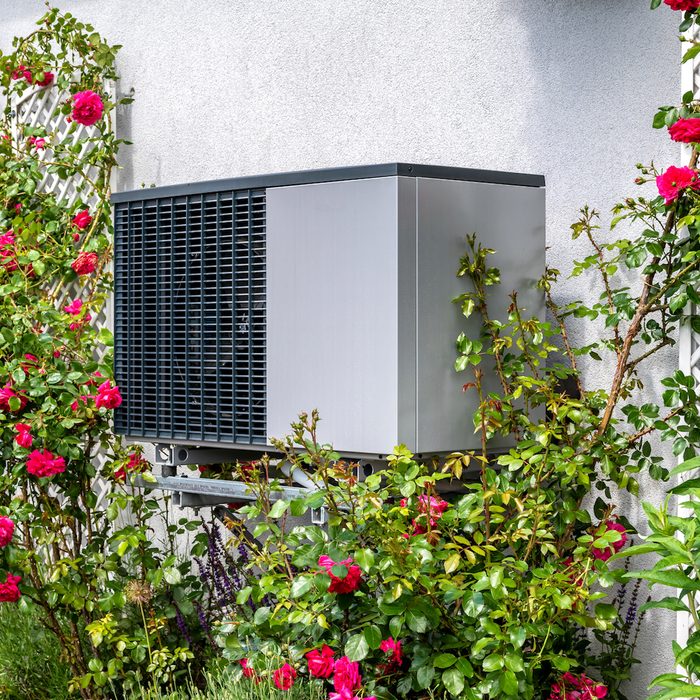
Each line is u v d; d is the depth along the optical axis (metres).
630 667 3.71
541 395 3.54
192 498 4.18
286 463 3.85
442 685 3.16
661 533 2.53
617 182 3.78
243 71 4.96
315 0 4.67
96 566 4.20
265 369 3.75
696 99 3.43
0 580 4.16
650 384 3.69
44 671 4.42
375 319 3.43
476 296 3.53
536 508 3.20
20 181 5.62
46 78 5.83
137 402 4.23
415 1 4.33
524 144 4.03
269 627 3.44
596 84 3.83
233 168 5.02
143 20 5.41
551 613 3.06
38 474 4.11
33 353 4.35
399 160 4.40
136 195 4.19
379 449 3.43
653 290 3.47
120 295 4.29
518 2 4.04
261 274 3.76
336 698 3.02
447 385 3.50
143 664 4.22
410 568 3.02
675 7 3.26
